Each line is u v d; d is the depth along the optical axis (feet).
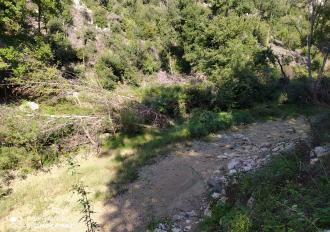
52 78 51.21
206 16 83.15
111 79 69.10
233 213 18.17
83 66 68.80
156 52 87.81
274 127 45.55
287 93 61.67
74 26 80.07
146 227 22.84
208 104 55.26
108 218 24.64
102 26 87.76
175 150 37.32
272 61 76.79
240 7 101.55
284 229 13.64
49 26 70.64
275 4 122.21
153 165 33.47
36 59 53.36
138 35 91.86
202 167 31.91
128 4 107.55
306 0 71.10
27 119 38.22
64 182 30.83
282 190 17.54
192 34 81.41
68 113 44.83
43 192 29.45
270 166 22.30
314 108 54.80
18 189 30.63
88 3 92.02
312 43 69.15
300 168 19.42
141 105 48.67
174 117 51.96
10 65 47.98
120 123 43.37
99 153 38.14
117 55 74.69
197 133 41.83
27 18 64.23
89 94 48.75
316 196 15.38
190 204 25.17
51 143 38.06
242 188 20.85
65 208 26.78
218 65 75.77
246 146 37.37
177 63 88.74
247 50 75.87
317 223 13.23
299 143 26.37
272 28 116.78
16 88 48.01
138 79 75.31
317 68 84.43
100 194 28.02
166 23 90.48
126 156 36.99
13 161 34.12
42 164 35.40
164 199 26.66
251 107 57.47
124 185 29.48
